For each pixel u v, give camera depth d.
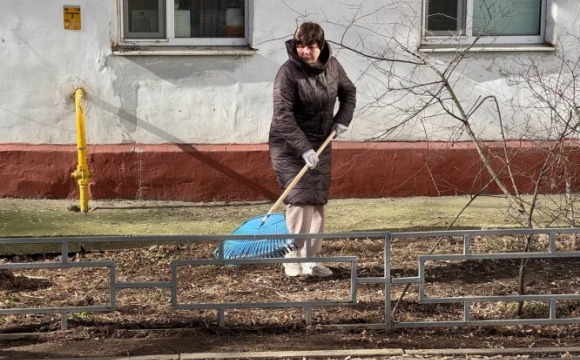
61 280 7.09
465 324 5.93
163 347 5.75
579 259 7.69
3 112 9.08
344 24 9.20
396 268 7.30
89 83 9.12
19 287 6.89
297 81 6.57
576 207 8.49
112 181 9.15
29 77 9.06
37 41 9.02
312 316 6.24
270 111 9.30
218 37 9.37
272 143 6.81
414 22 9.24
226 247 6.94
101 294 6.73
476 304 6.53
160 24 9.30
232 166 9.21
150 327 6.07
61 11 9.02
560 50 9.42
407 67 9.30
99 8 9.05
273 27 9.18
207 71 9.20
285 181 6.75
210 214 8.76
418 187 9.37
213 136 9.28
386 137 9.35
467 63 9.33
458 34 9.44
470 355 5.68
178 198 9.23
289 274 7.10
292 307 6.20
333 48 9.20
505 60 9.38
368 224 8.26
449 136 9.38
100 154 9.10
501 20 9.54
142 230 8.05
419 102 9.21
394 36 9.24
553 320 5.94
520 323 5.94
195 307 5.88
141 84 9.16
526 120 9.37
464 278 7.15
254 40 9.19
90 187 9.13
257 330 6.03
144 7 9.26
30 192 9.14
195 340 5.88
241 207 9.08
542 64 9.41
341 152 9.27
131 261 7.51
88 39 9.07
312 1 9.17
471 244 7.86
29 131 9.13
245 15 9.34
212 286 6.92
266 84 9.26
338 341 5.87
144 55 9.10
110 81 9.12
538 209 7.56
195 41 9.33
